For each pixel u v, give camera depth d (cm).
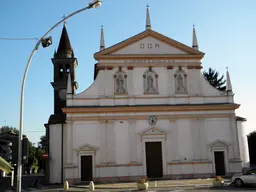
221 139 4231
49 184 4253
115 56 4284
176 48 4391
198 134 4206
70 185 3891
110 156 4072
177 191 2853
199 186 3197
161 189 3067
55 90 5031
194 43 4456
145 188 3077
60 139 4356
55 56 5122
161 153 4159
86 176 4034
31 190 3569
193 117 4231
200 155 4172
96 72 4931
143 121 4181
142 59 4325
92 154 4066
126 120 4156
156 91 4284
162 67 4344
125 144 4112
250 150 7438
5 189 3762
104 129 4119
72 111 4097
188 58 4384
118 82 4266
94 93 4222
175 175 4106
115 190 3147
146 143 4166
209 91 4350
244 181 3047
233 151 4216
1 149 7212
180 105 4231
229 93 4341
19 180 1709
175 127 4203
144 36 4378
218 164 4197
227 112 4284
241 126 4603
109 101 4200
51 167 4319
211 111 4266
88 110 4116
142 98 4247
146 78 4300
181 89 4322
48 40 1931
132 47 4344
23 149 1730
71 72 5047
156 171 4119
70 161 4025
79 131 4094
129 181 4025
